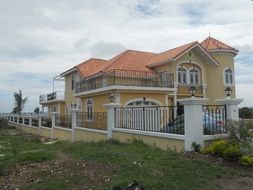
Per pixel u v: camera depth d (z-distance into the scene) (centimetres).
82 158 980
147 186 670
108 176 757
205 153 923
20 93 6525
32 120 3312
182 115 1088
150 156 948
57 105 4584
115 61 3022
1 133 3234
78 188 691
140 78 2669
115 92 2492
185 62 3036
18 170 894
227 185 708
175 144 1061
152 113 1238
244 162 835
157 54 3322
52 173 817
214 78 3162
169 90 2708
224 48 3172
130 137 1332
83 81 3002
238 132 945
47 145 1766
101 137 1650
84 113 1973
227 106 1017
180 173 761
